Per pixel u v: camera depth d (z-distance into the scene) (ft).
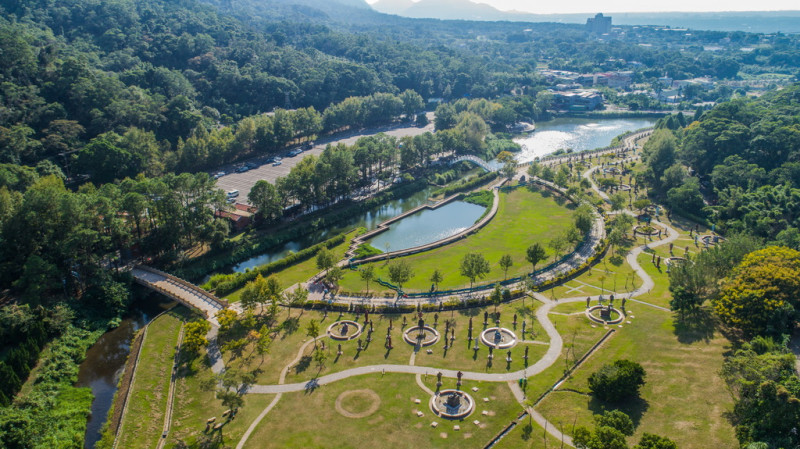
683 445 289.33
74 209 490.49
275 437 316.81
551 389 349.61
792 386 286.66
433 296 496.64
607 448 261.24
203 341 398.62
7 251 476.54
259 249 622.54
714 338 387.34
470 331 420.77
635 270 539.70
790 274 387.14
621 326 422.41
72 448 319.88
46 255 486.79
